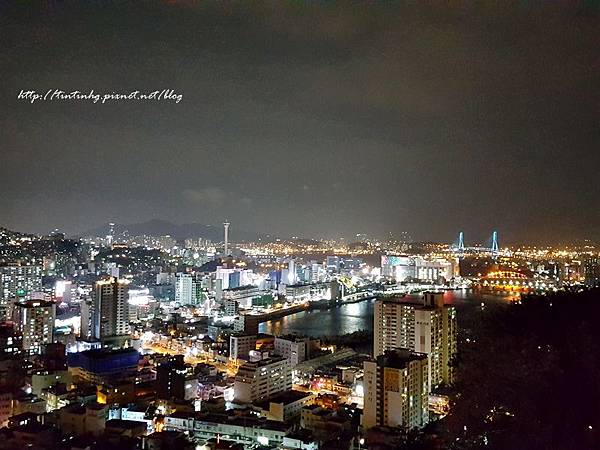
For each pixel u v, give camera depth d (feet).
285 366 526.98
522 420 109.40
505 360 115.75
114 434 368.27
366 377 396.57
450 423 129.29
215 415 416.26
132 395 487.61
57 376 507.30
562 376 107.24
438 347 513.86
